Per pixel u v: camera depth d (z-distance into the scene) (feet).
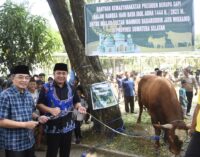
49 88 16.62
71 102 16.98
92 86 27.53
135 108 50.29
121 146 27.40
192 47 21.09
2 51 40.86
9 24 39.75
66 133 16.74
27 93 14.32
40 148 26.99
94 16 22.82
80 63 29.30
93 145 28.27
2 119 13.28
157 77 27.68
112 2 22.40
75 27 31.45
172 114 23.13
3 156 23.34
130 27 22.09
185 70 43.01
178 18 21.09
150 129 32.58
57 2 28.30
